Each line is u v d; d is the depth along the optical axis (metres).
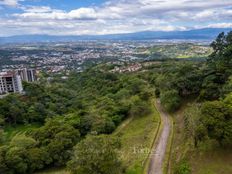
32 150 46.44
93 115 60.66
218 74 49.91
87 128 58.03
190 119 34.94
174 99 54.09
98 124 56.34
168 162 33.78
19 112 80.12
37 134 52.62
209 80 49.53
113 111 63.22
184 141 37.03
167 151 36.97
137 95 69.94
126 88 86.44
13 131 75.00
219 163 29.12
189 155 32.12
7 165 44.00
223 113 31.31
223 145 30.94
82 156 27.70
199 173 28.67
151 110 59.03
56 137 48.72
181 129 43.19
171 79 61.97
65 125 53.69
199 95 50.81
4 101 82.31
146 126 50.22
